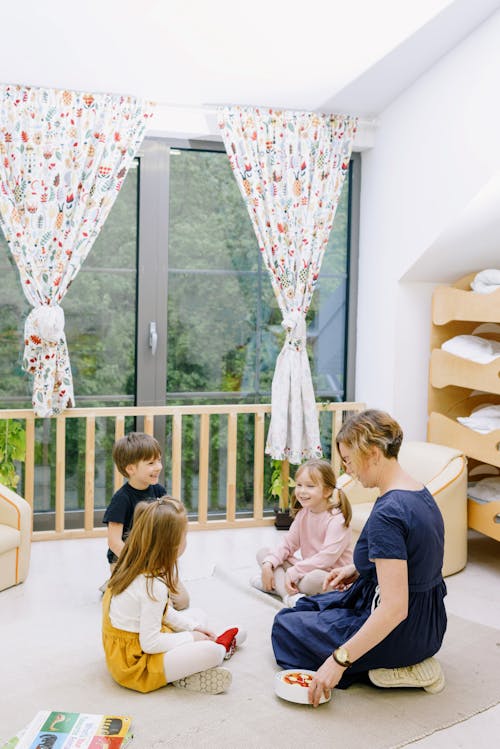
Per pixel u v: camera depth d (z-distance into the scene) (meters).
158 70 3.48
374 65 3.53
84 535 3.76
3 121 3.53
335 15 3.10
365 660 2.22
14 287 3.78
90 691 2.22
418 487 2.22
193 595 3.00
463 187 3.40
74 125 3.61
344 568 2.60
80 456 3.94
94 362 3.94
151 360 3.97
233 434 3.96
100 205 3.67
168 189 3.94
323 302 4.27
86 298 3.89
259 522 4.04
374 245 4.11
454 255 3.76
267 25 3.17
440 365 3.83
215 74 3.53
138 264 3.92
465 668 2.43
